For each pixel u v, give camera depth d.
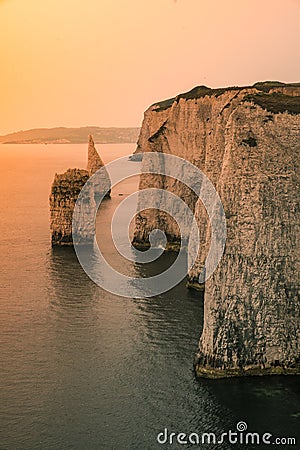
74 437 36.09
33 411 38.81
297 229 43.38
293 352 42.97
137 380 42.59
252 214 42.81
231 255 42.81
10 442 35.59
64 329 52.25
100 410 38.91
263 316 42.66
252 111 44.31
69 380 42.75
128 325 53.03
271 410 38.69
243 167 43.22
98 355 46.78
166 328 52.31
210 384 41.91
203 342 43.62
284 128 44.19
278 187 43.31
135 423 37.44
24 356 46.72
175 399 40.06
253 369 42.78
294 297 43.06
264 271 42.66
